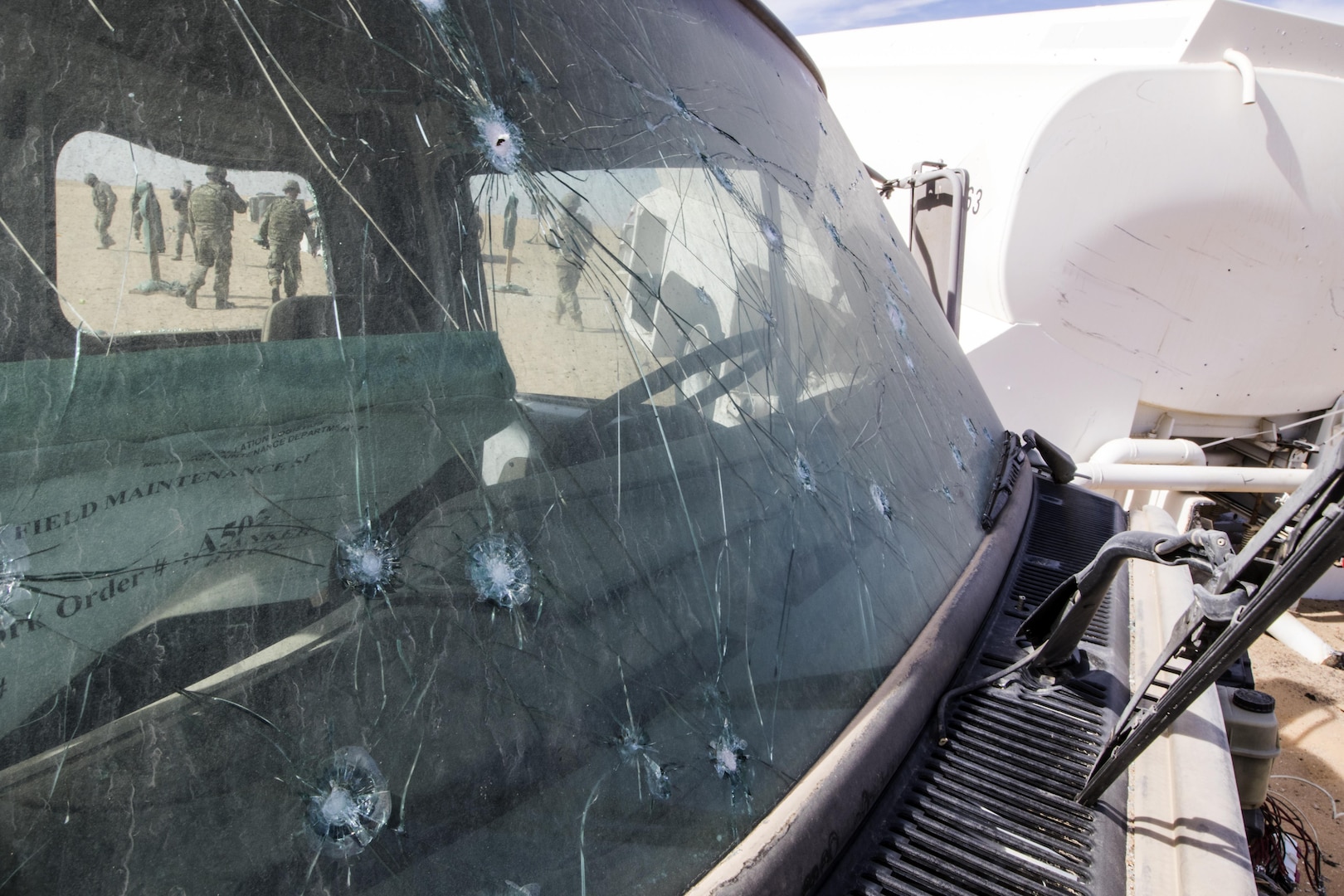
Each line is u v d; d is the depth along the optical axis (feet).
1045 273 17.75
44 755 1.38
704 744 2.22
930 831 2.74
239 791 1.53
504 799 1.81
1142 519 6.31
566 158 2.51
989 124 18.30
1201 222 17.85
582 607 2.08
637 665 2.15
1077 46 18.76
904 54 21.59
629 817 1.98
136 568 1.53
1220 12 17.56
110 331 1.60
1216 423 21.13
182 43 1.80
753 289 3.19
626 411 2.41
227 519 1.63
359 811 1.63
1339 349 19.90
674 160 3.01
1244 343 19.19
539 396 2.20
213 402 1.68
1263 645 19.85
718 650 2.37
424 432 1.94
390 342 1.94
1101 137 17.20
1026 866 2.65
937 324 5.75
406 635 1.78
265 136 1.86
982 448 5.38
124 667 1.47
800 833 2.29
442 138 2.18
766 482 2.82
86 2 1.71
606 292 2.48
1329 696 17.54
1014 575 4.57
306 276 1.86
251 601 1.62
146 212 1.69
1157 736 2.73
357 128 2.02
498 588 1.94
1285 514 2.39
